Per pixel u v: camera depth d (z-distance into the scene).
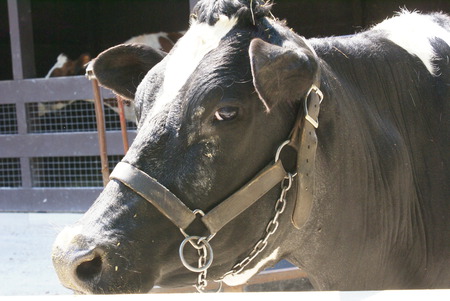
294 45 2.76
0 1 18.45
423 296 1.84
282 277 5.19
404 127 3.53
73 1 19.69
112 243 2.62
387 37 3.67
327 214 3.15
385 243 3.39
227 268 2.98
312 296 1.89
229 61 2.73
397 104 3.53
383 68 3.53
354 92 3.36
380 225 3.34
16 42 11.05
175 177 2.69
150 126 2.76
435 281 3.66
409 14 3.92
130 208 2.67
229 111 2.68
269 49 2.56
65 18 19.83
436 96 3.58
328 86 3.09
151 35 14.34
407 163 3.44
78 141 10.56
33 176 11.07
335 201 3.15
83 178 12.74
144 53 3.54
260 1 3.00
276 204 2.92
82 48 20.19
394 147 3.37
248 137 2.76
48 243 8.78
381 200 3.33
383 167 3.33
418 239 3.54
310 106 2.86
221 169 2.73
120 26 19.53
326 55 3.37
